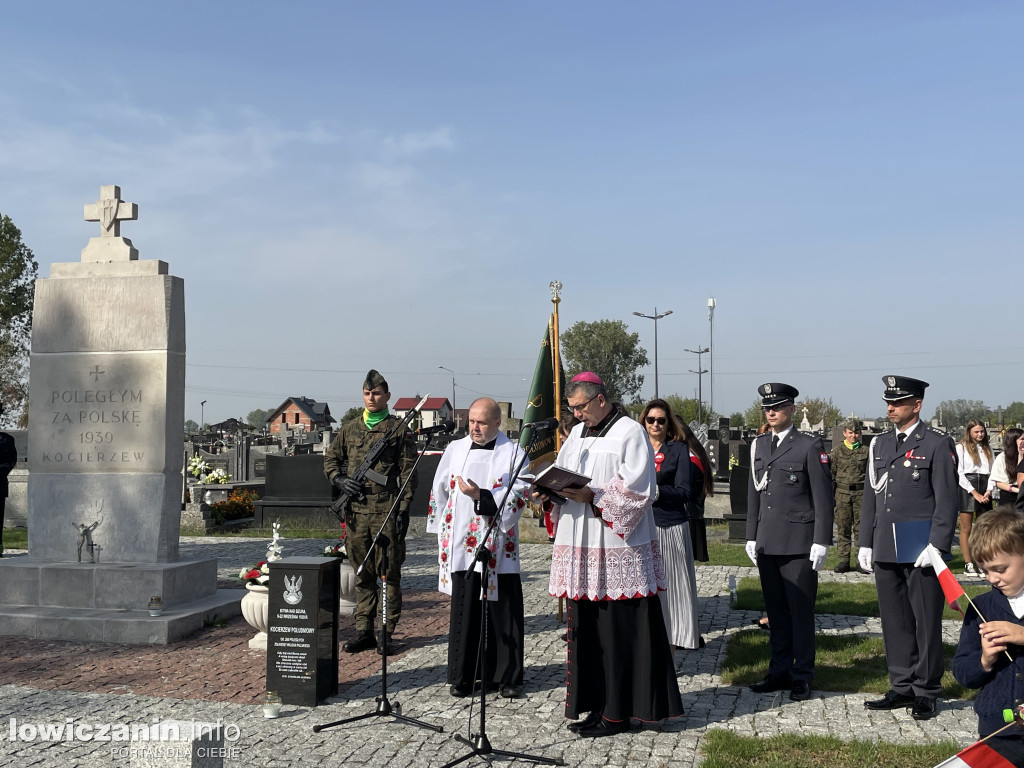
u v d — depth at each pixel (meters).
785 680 6.82
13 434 22.05
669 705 5.83
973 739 5.66
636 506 5.67
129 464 9.50
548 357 10.52
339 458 8.54
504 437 7.14
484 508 6.21
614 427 5.98
